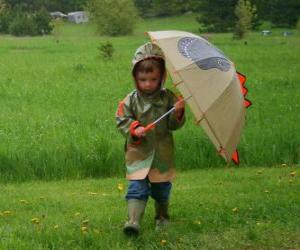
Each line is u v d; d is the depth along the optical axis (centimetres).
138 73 716
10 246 677
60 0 11838
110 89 2411
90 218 805
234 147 713
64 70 3178
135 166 713
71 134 1402
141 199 706
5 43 5828
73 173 1209
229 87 693
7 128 1536
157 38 707
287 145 1337
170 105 727
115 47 5128
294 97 2122
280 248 700
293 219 798
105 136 1377
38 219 807
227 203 883
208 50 711
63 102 2083
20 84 2600
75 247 687
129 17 8056
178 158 1270
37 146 1266
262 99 2067
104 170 1227
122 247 682
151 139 718
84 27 9644
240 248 695
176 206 868
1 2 10006
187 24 9556
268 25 8838
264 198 916
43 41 6259
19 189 1068
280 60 3747
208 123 686
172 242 706
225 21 8094
